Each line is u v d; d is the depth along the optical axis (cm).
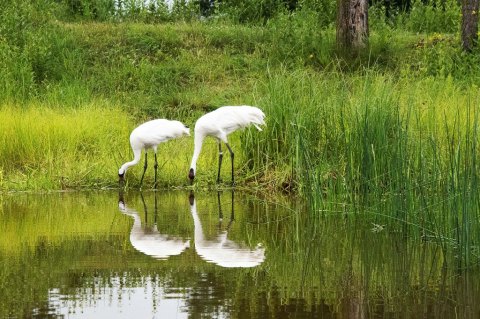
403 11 3100
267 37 2705
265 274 1010
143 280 974
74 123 1908
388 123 1430
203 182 1767
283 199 1602
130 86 2416
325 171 1543
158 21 2966
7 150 1803
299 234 1259
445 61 2327
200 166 1830
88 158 1831
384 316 845
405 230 1252
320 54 2534
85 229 1280
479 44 2439
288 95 1786
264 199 1603
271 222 1353
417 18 2967
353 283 973
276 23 2741
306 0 2992
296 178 1669
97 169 1770
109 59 2552
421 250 1156
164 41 2661
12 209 1463
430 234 1212
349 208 1411
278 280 981
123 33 2681
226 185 1761
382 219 1339
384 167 1390
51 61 2453
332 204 1441
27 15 2652
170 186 1756
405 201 1266
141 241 1190
